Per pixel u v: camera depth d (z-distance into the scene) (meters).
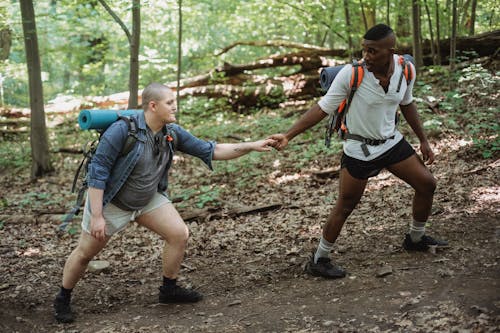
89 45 16.77
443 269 3.84
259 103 12.27
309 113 3.72
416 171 3.80
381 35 3.42
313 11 11.28
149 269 4.79
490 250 4.06
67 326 3.71
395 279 3.81
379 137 3.69
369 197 5.91
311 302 3.65
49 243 5.82
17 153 10.56
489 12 13.74
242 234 5.43
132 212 3.62
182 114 12.12
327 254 4.06
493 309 3.10
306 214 5.75
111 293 4.29
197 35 15.39
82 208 7.01
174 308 3.89
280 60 12.59
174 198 6.99
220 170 8.12
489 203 5.01
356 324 3.21
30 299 4.24
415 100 7.94
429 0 10.74
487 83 8.69
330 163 7.55
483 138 6.93
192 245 5.28
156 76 15.53
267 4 12.17
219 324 3.49
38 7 14.73
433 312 3.19
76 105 12.95
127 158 3.42
